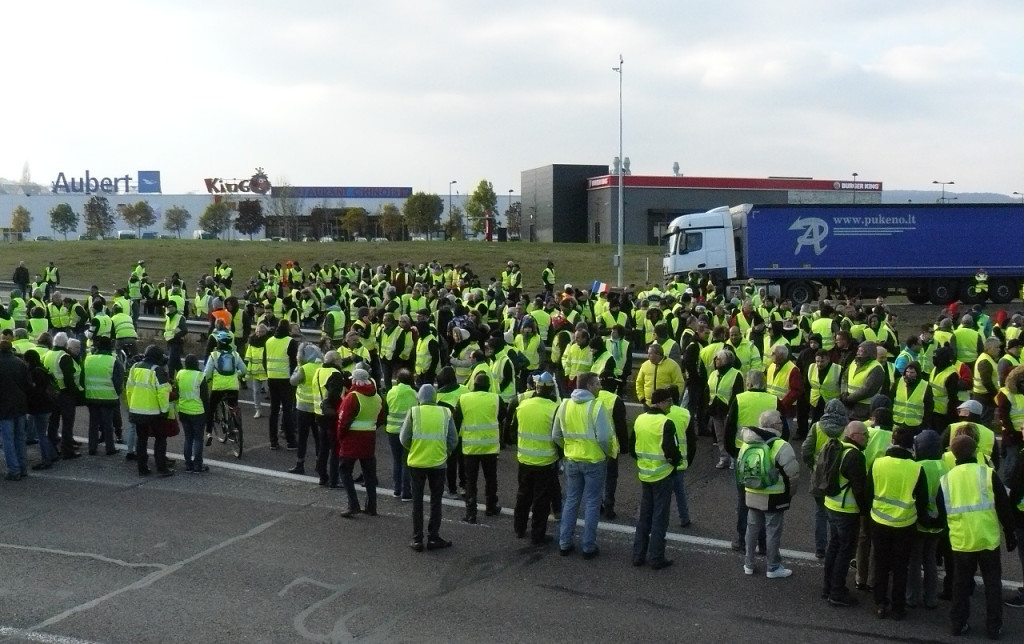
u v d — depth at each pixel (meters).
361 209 95.19
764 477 9.02
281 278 36.00
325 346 15.99
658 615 8.30
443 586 9.02
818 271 38.75
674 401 13.59
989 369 13.76
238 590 8.86
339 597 8.70
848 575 9.49
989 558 7.82
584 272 58.00
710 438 15.80
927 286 39.88
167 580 9.12
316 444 13.60
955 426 9.16
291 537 10.52
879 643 7.75
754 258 38.81
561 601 8.63
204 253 67.06
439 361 15.90
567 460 9.98
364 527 10.94
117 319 20.50
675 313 19.66
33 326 19.36
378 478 13.34
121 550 10.03
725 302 26.66
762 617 8.27
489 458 11.28
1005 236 39.00
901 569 8.25
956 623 7.92
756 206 38.81
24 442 13.20
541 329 20.02
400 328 16.89
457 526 11.05
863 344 12.88
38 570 9.39
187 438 13.44
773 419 9.16
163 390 13.02
